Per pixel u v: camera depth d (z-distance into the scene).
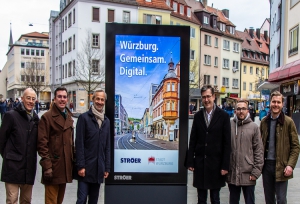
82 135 4.91
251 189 5.18
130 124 5.48
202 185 5.18
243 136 5.13
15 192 4.86
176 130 5.55
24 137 4.83
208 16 56.75
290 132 5.09
